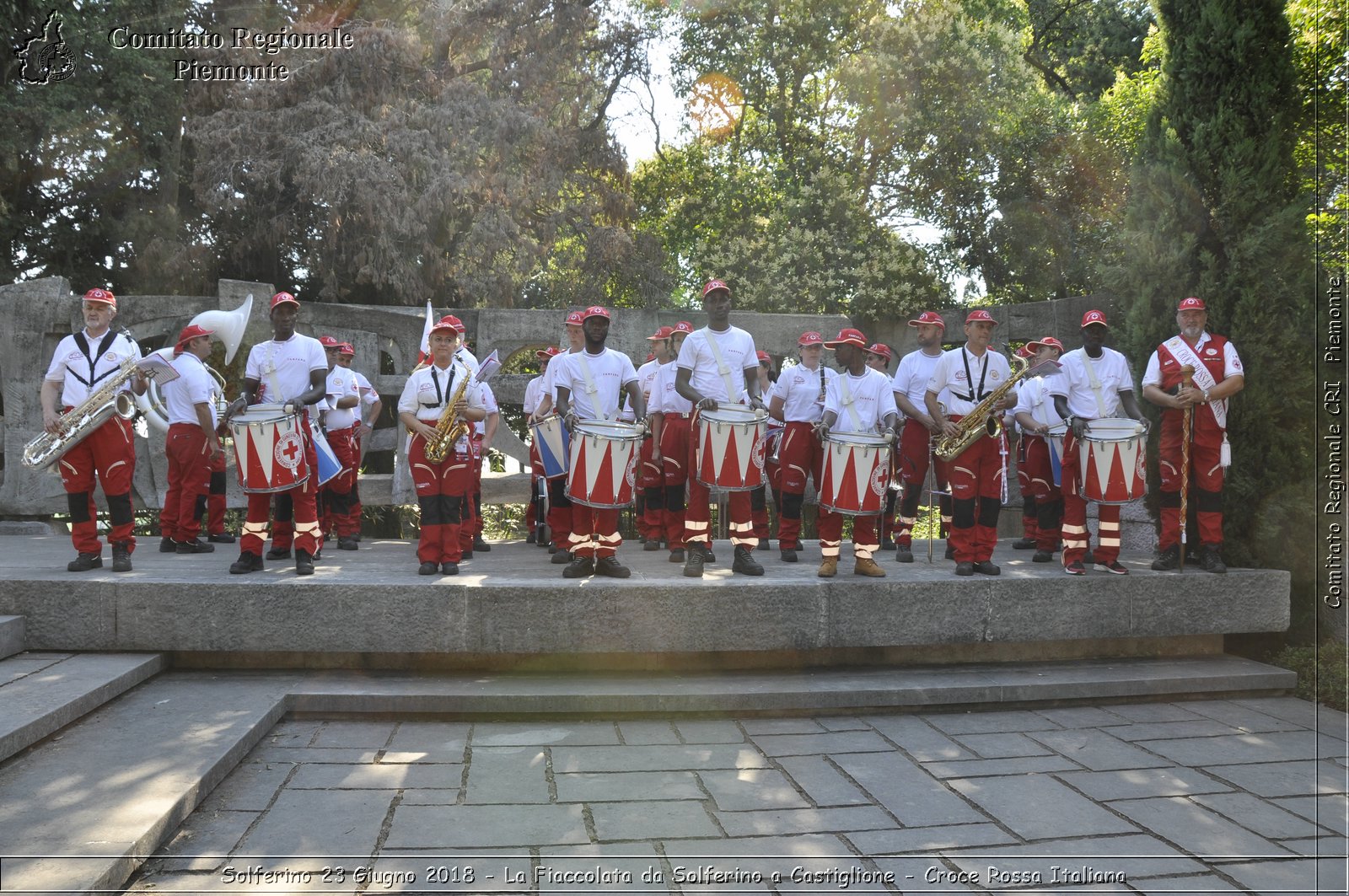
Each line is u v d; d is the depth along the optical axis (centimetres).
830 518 682
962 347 759
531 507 1062
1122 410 865
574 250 1848
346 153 1365
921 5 1645
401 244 1453
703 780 489
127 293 1596
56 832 375
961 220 1580
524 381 1110
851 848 413
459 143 1487
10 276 1435
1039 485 810
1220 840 431
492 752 523
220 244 1585
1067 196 1530
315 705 572
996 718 615
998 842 423
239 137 1398
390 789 466
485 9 1638
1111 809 465
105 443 651
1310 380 775
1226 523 792
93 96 1440
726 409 661
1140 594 697
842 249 1505
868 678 644
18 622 600
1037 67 2047
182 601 604
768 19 1730
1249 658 758
